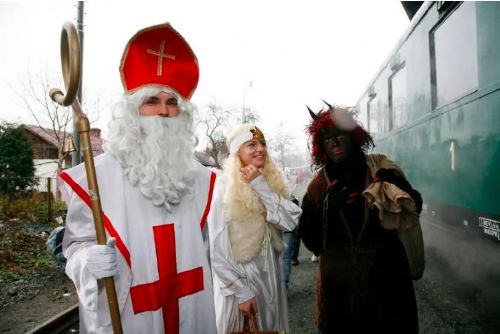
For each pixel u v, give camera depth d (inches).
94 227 60.5
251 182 86.1
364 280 78.1
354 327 79.4
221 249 84.4
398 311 77.3
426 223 209.5
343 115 86.1
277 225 86.3
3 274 229.1
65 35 58.2
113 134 64.0
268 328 88.0
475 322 136.6
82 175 61.5
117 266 57.1
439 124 176.2
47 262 257.1
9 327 155.9
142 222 62.6
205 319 65.9
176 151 65.7
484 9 128.1
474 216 142.9
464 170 150.1
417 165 213.3
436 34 177.6
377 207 73.1
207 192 72.2
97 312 55.8
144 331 59.5
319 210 88.4
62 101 57.4
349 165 86.0
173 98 67.2
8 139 707.4
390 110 267.7
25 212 427.2
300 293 184.5
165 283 61.9
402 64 235.6
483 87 130.2
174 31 67.3
